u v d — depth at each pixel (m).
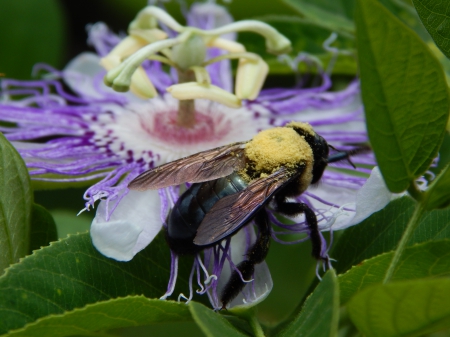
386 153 0.14
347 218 0.16
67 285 0.15
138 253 0.16
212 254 0.16
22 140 0.18
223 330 0.14
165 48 0.18
